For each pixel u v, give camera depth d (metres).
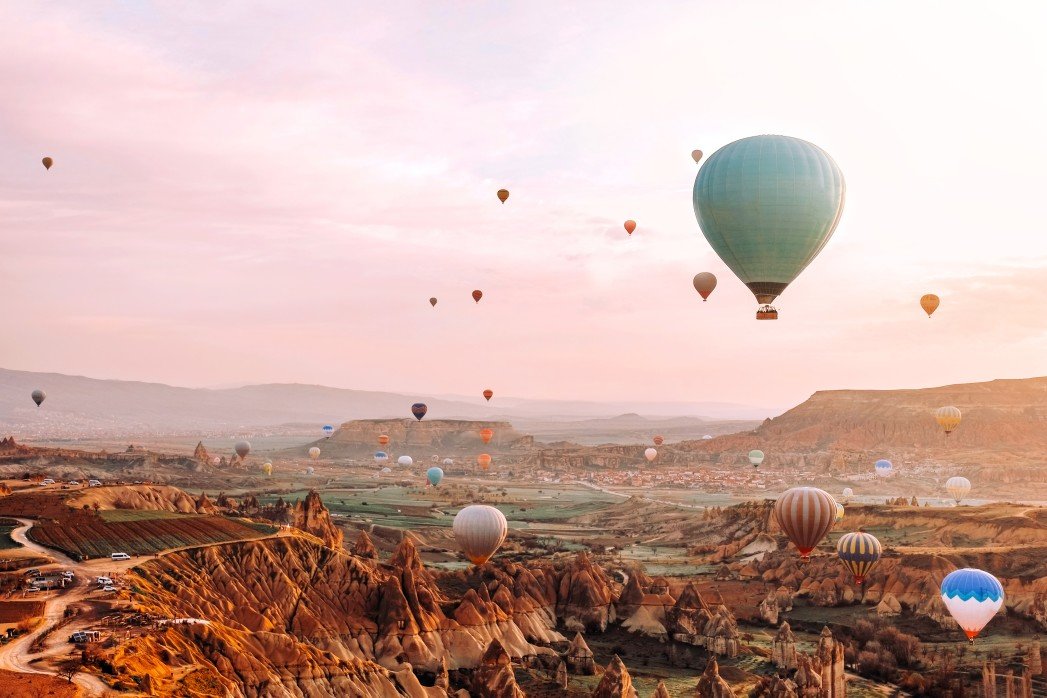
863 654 119.50
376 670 90.50
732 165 99.19
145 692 62.59
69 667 63.88
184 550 106.06
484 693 96.75
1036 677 110.69
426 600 112.31
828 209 99.06
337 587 109.31
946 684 108.94
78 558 99.56
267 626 95.00
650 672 113.88
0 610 77.81
